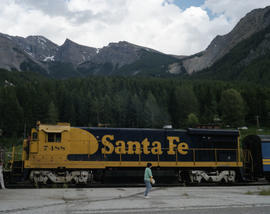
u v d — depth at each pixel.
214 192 14.64
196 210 9.70
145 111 101.44
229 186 18.52
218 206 10.40
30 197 12.39
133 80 158.38
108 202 11.16
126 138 19.22
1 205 10.30
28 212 9.18
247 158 20.89
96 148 18.52
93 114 105.94
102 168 18.02
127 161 18.62
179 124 109.31
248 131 91.50
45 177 17.27
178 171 19.70
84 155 18.23
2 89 107.81
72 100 109.38
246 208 10.12
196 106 112.12
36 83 138.75
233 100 104.56
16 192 13.90
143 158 19.09
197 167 19.64
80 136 18.45
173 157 19.61
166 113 106.19
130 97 109.69
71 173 17.58
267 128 99.81
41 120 97.94
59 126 18.19
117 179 18.03
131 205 10.45
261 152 19.89
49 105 97.69
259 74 191.62
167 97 123.38
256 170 20.09
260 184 20.06
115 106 107.94
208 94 121.88
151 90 137.75
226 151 20.31
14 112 88.38
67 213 9.08
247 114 113.44
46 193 13.66
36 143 17.50
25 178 16.72
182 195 13.34
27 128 90.44
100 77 164.88
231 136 20.69
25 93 106.38
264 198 12.41
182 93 113.62
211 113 105.81
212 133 20.31
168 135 19.92
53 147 17.70
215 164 19.56
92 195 13.16
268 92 118.25
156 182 18.64
